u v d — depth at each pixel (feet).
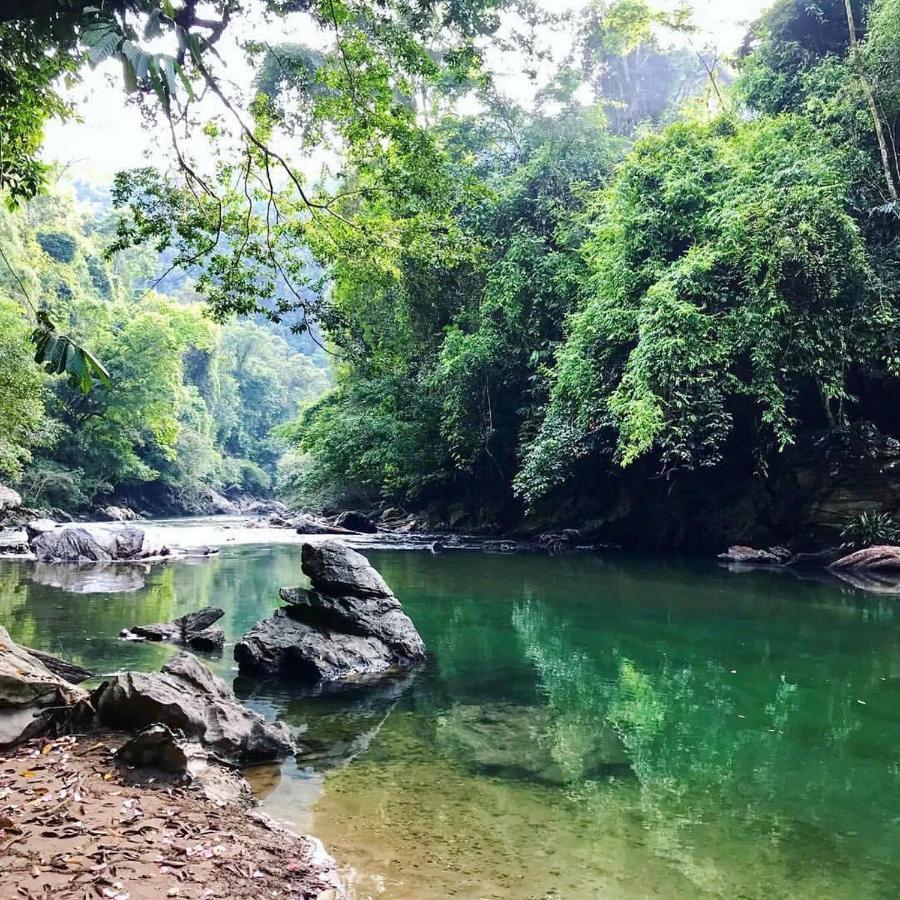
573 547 69.05
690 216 55.67
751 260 49.85
